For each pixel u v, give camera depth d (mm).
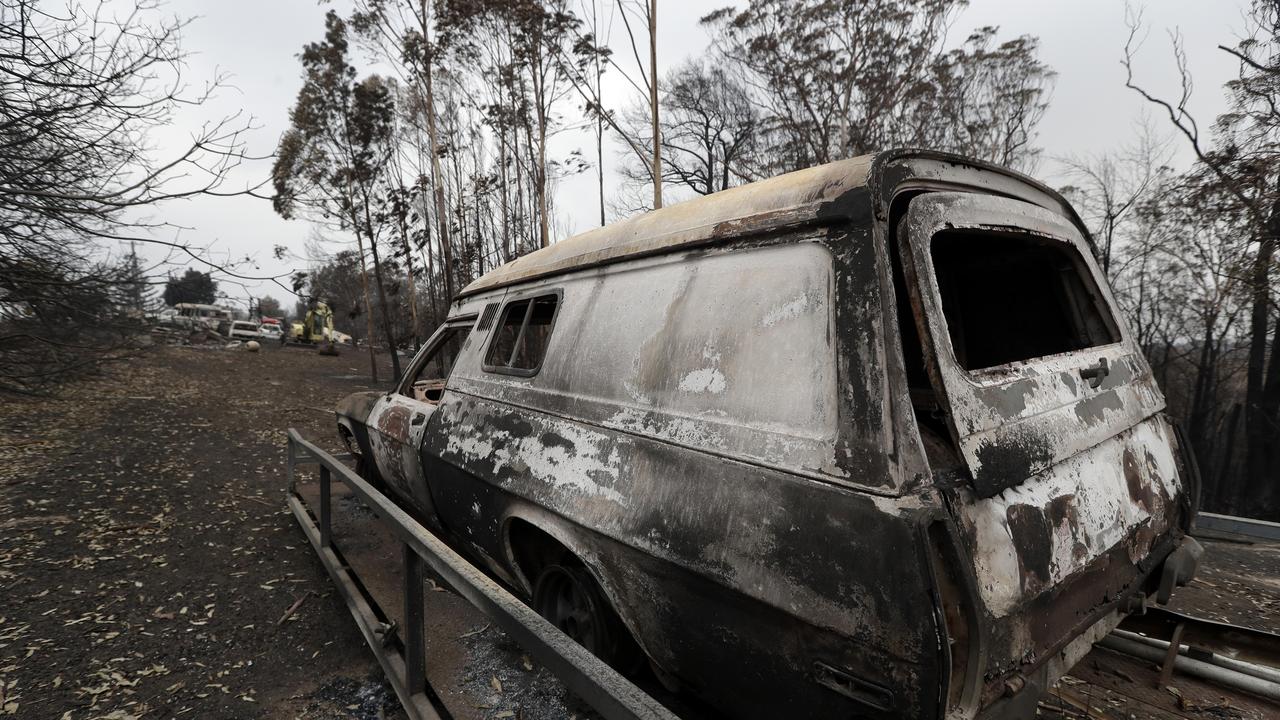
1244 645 2484
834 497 1523
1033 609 1627
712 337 2020
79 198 5633
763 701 1726
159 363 18516
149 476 6723
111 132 5902
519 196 18203
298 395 15352
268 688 2834
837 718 1509
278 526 5133
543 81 15367
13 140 5656
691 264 2230
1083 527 1829
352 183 19344
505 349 3652
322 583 3982
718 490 1818
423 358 4383
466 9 15266
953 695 1385
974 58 21250
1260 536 3865
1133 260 12102
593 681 1323
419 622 2369
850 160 1829
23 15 5133
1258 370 10906
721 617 1780
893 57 19719
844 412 1578
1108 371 2107
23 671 2957
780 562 1606
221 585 3945
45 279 7105
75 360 9711
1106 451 2066
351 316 21281
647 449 2105
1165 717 2320
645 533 1993
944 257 2871
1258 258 8344
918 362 2578
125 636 3299
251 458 7980
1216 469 12484
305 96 18422
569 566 2580
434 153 17859
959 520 1455
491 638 2814
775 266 1890
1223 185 8391
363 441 4625
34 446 7695
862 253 1646
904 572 1356
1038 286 2734
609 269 2686
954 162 1978
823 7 19781
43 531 4863
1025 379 1817
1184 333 11852
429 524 4277
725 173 25953
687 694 2193
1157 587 2268
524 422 2793
